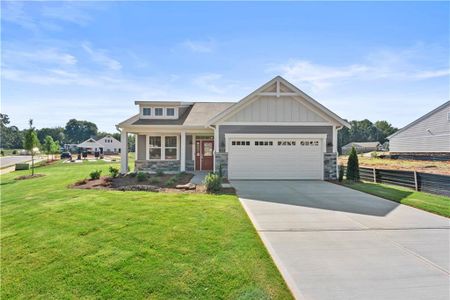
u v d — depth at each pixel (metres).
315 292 3.45
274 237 5.38
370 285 3.62
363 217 6.85
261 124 14.18
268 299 3.32
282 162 14.10
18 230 6.10
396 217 6.87
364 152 63.97
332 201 8.70
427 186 10.34
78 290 3.66
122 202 8.19
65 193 10.09
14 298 3.58
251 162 14.05
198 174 15.66
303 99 14.21
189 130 16.67
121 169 16.50
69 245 5.06
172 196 9.08
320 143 14.16
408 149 33.12
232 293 3.46
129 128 16.28
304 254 4.59
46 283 3.87
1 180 16.88
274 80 13.94
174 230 5.60
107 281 3.82
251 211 7.36
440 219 6.70
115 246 4.92
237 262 4.23
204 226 5.84
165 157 17.69
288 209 7.61
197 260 4.30
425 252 4.71
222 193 9.79
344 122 14.13
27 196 10.17
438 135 28.52
